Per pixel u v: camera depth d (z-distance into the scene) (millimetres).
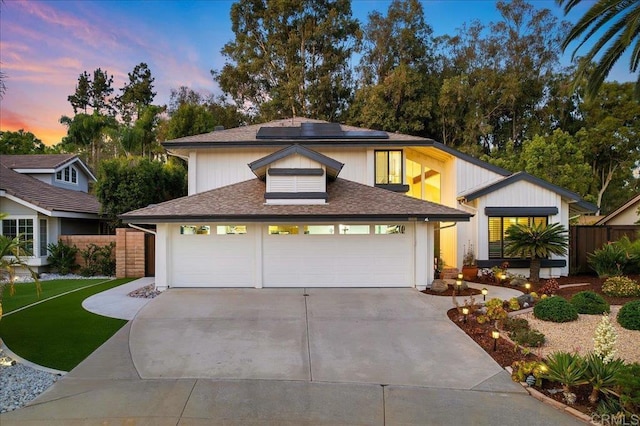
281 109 34750
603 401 5199
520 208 14812
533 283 13430
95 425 4641
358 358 6938
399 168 16234
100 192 19297
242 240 12758
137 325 8703
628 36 10539
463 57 32250
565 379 5410
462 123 30734
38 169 21344
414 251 12812
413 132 30062
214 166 15867
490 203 14891
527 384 5820
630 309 8609
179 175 23156
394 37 31562
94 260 16422
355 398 5445
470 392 5676
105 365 6488
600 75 11859
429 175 18859
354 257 12852
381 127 29266
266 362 6711
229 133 17266
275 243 12766
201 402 5250
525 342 7453
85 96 54281
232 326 8688
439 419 4898
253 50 36219
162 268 12391
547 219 15086
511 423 4832
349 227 12875
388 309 10141
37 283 7801
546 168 23906
